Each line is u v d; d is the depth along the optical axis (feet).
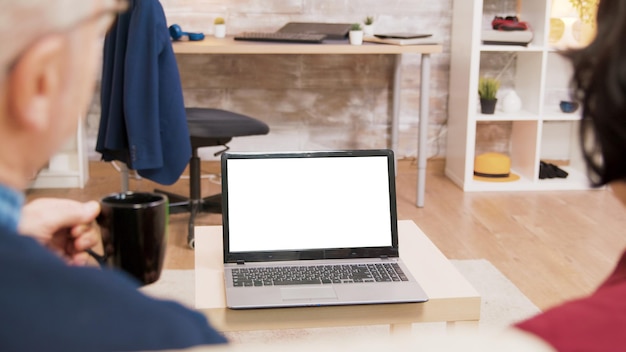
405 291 4.92
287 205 5.57
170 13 13.38
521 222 11.60
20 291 1.12
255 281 5.09
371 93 14.14
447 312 4.91
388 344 1.09
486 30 13.03
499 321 8.22
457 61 13.53
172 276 9.25
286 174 5.61
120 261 3.39
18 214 1.27
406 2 13.74
